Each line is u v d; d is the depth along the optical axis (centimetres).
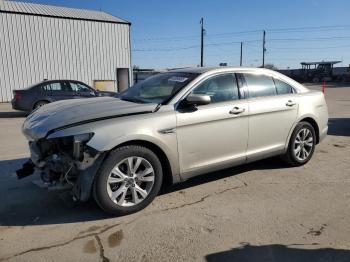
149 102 468
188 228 387
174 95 461
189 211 429
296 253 337
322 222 400
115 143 396
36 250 344
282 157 595
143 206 429
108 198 402
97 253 339
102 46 2655
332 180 539
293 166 604
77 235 373
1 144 813
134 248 347
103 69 2680
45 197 474
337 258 328
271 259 327
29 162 471
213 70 502
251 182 529
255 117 521
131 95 516
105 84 2694
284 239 363
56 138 399
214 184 520
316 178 547
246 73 535
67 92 1419
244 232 377
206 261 325
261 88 548
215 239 363
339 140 832
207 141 473
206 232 378
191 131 456
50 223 401
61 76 2505
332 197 471
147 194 429
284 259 327
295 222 400
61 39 2477
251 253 338
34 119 457
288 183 525
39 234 376
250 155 526
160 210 432
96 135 391
